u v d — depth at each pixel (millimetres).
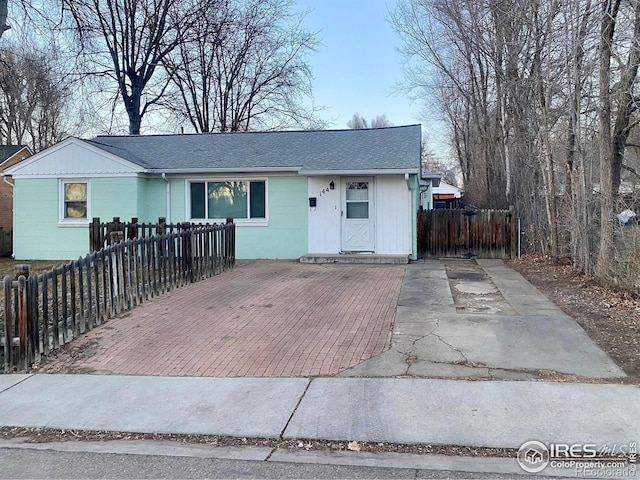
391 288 10102
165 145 17984
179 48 30516
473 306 8508
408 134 17266
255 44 32625
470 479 3492
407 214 14891
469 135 34688
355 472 3613
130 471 3682
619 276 9461
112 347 6570
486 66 23922
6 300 5910
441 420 4336
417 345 6367
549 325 7191
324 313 8055
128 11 28141
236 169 15258
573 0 11836
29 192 15859
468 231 15945
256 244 15648
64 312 6637
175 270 10070
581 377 5270
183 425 4398
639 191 10172
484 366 5625
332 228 15250
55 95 25547
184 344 6641
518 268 13461
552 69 14438
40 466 3781
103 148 15578
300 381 5328
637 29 10312
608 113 10445
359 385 5160
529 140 16781
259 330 7176
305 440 4098
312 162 15234
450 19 24484
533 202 16109
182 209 15906
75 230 15672
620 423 4215
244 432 4246
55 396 5105
